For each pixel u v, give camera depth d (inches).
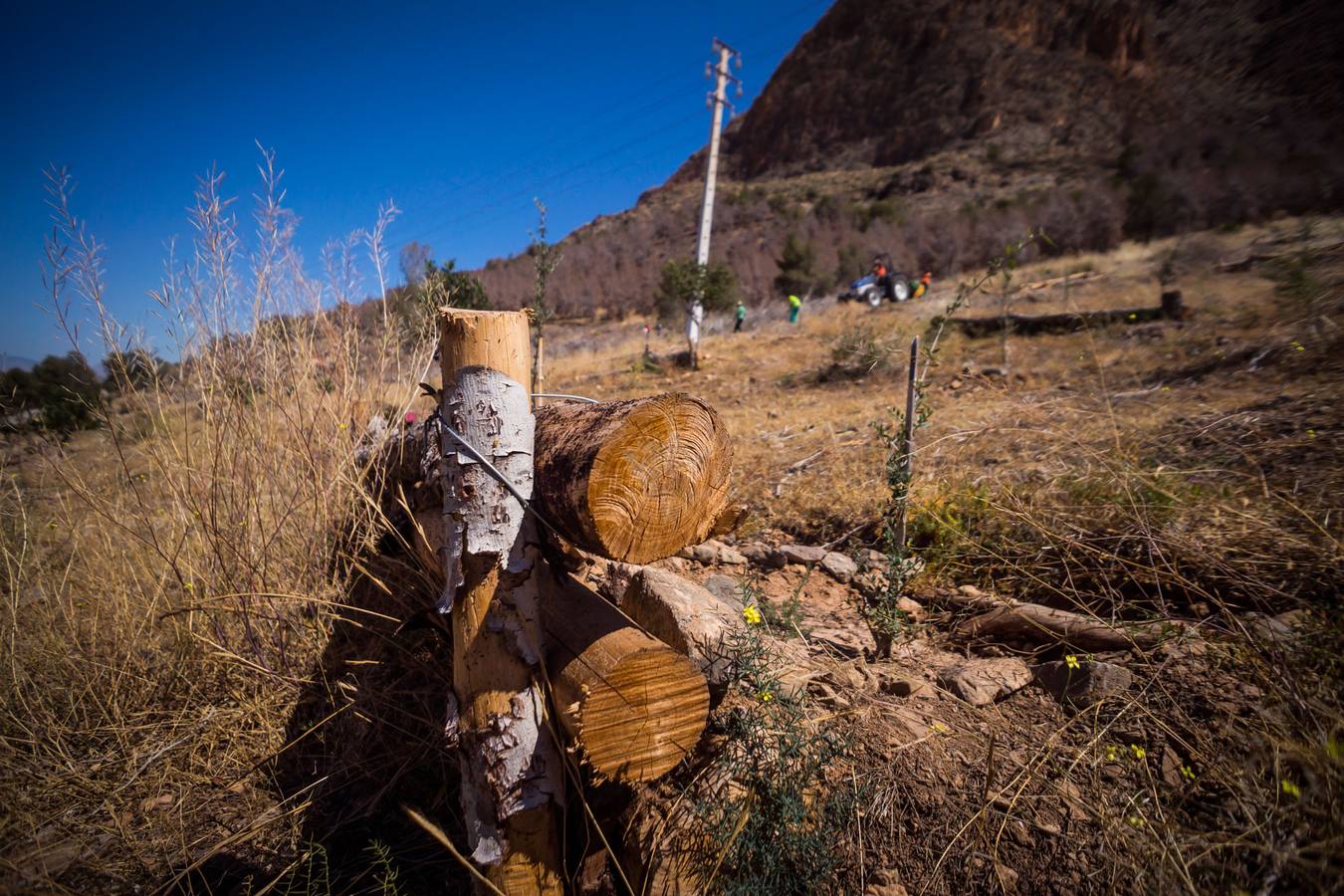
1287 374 193.9
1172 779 78.7
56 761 107.6
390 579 132.7
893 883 72.7
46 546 140.7
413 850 98.7
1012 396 233.1
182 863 94.9
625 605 117.0
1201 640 95.6
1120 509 124.6
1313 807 66.2
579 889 82.6
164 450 127.9
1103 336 322.7
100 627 124.2
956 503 145.9
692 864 74.9
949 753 86.1
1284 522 112.4
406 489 122.1
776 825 74.7
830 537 160.7
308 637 125.3
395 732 114.4
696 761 84.7
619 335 939.3
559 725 80.9
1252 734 78.2
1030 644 110.3
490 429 76.4
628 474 73.0
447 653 112.7
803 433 245.3
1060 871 71.1
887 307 695.1
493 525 77.2
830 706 94.7
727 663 91.4
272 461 133.6
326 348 140.9
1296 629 88.4
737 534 168.9
